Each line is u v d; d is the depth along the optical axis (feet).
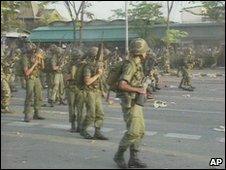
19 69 36.88
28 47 36.83
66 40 118.01
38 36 123.95
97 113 30.42
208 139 31.04
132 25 121.39
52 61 46.85
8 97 41.34
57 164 23.97
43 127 34.88
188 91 65.77
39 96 38.14
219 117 41.09
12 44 56.54
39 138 30.68
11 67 49.32
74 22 92.22
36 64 36.86
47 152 26.63
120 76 22.71
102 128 34.58
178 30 111.04
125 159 24.67
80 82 30.76
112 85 23.02
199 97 58.03
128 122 22.52
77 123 32.68
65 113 42.32
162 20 121.08
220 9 72.90
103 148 27.89
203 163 24.49
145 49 22.56
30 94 37.06
